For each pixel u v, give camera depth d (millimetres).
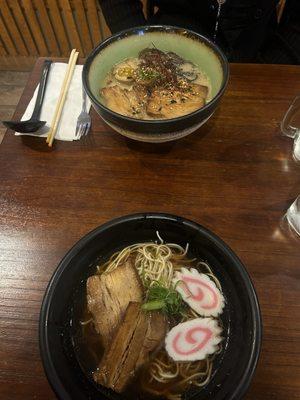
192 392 284
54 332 284
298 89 485
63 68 511
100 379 282
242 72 501
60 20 952
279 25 720
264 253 359
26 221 386
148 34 447
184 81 431
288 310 325
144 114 412
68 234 376
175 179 412
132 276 328
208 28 646
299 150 425
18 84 1082
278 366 298
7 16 953
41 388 294
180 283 330
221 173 415
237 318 300
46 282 348
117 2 665
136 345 295
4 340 317
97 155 434
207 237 321
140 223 336
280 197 396
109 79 447
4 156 435
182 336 303
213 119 459
